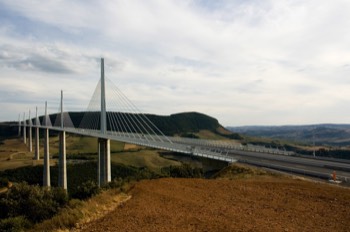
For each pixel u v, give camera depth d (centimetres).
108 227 1209
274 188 1933
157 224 1215
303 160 4216
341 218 1278
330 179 2722
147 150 12594
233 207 1465
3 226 1426
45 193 2186
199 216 1316
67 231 1230
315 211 1390
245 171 3170
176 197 1683
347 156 8969
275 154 5128
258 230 1130
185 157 11100
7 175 9738
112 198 1708
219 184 2089
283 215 1329
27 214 1812
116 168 9288
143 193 1803
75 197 2305
